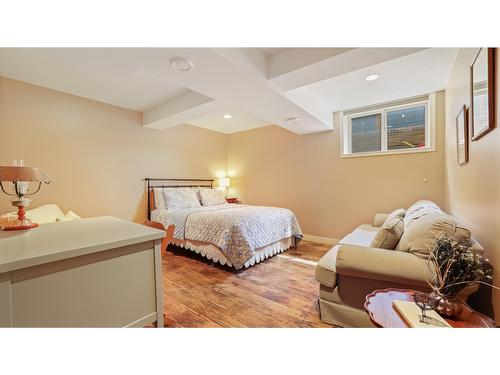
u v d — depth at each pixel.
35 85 2.62
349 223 3.66
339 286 1.59
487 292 1.20
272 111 2.80
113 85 2.68
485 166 1.27
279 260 3.06
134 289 1.05
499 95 1.08
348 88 2.77
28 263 0.75
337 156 3.75
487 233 1.26
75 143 2.95
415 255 1.36
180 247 3.44
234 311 1.82
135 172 3.61
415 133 3.17
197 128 4.68
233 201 4.96
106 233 1.12
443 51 1.96
